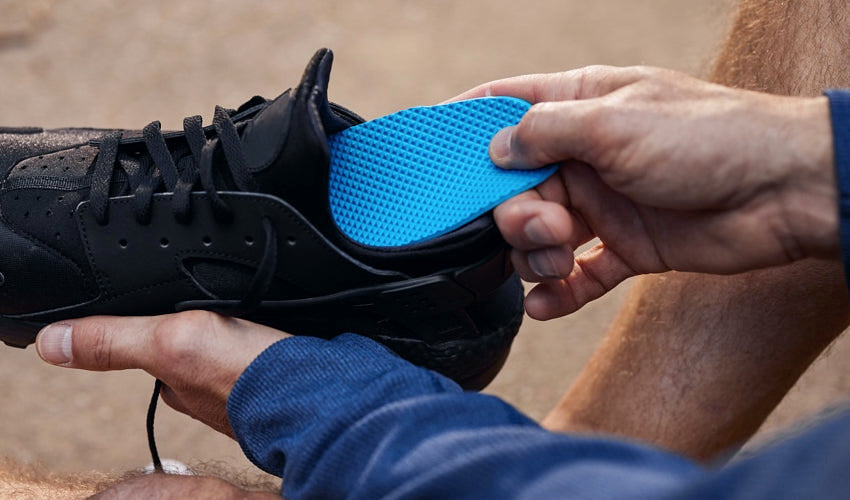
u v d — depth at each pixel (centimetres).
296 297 91
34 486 106
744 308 107
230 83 247
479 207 88
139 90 244
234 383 89
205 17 269
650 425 112
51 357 94
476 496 62
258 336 91
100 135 103
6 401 177
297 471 77
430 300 91
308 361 84
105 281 93
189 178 90
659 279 114
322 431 76
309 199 85
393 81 247
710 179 80
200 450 169
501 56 258
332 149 93
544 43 262
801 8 106
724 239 86
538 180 89
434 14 275
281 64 254
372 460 69
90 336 93
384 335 96
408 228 90
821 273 101
